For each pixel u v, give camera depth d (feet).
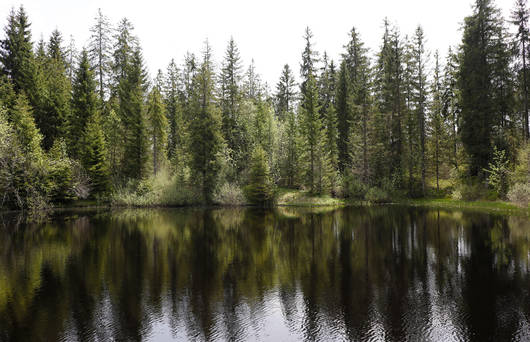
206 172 130.82
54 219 92.07
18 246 57.93
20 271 43.01
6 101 117.19
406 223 78.13
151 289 35.96
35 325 27.40
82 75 134.10
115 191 127.75
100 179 125.29
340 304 31.12
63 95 134.10
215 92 138.51
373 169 135.03
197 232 71.20
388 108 136.77
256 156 127.13
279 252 52.95
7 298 33.58
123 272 42.37
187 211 112.47
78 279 39.52
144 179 127.03
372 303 31.17
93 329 26.61
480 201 107.86
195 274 41.37
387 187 130.62
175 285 37.27
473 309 29.40
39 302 32.42
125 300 32.78
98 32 155.12
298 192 136.05
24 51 134.82
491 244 54.85
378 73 143.54
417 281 37.40
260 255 51.01
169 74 179.32
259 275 40.78
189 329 26.43
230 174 132.16
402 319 27.53
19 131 104.78
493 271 40.63
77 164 117.39
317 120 133.69
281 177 143.13
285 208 119.96
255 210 114.52
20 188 99.14
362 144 133.18
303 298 32.81
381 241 59.47
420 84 131.13
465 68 116.78
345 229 72.59
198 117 132.26
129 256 50.80
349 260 47.32
